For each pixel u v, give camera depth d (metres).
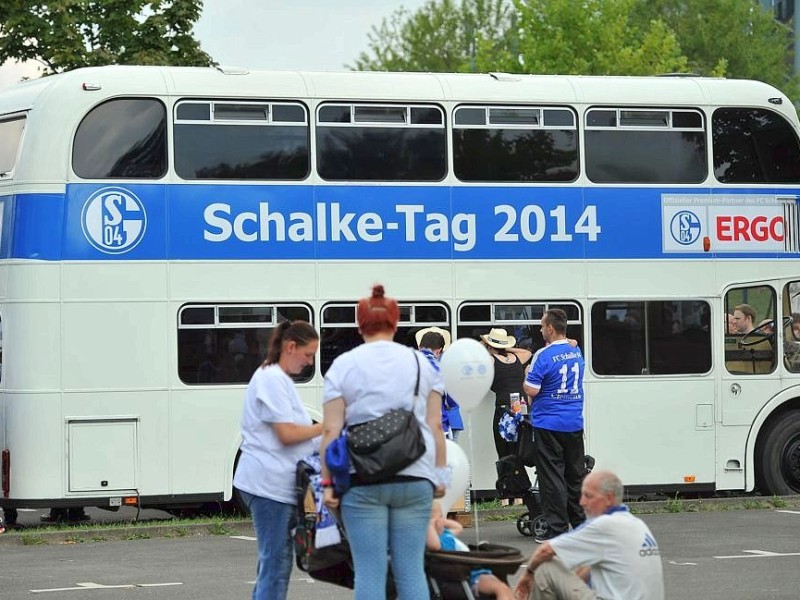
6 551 15.32
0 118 17.25
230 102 17.44
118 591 12.48
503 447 17.69
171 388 17.02
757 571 13.30
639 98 18.69
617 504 8.73
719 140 18.98
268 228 17.42
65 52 29.91
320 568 9.09
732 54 57.59
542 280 18.25
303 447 9.48
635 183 18.62
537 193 18.28
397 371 8.50
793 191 19.14
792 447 19.16
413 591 8.41
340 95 17.77
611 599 8.58
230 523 16.72
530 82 18.45
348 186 17.69
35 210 16.73
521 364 17.77
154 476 16.95
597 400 18.44
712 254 18.83
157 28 30.81
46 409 16.66
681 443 18.69
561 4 41.38
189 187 17.22
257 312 17.34
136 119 17.14
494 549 9.20
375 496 8.36
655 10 58.69
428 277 17.88
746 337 18.92
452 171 18.05
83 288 16.80
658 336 18.64
